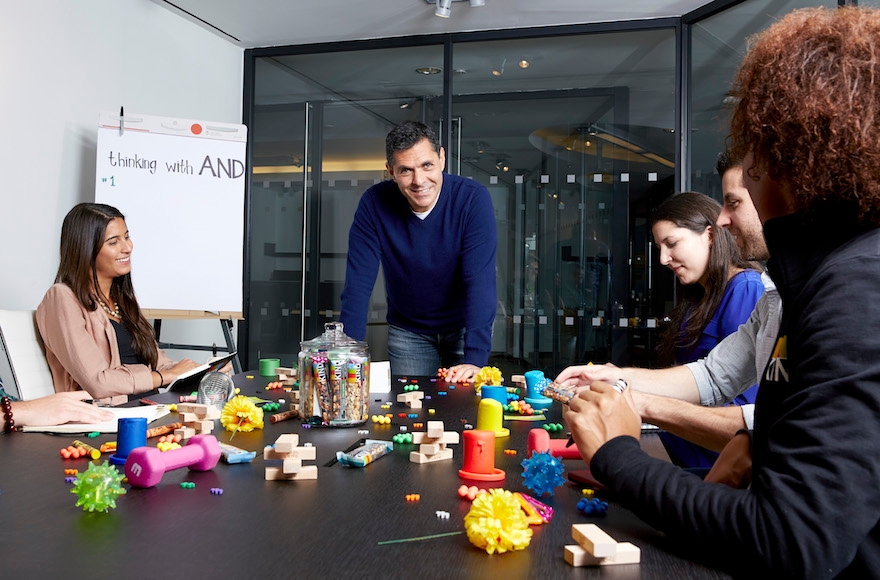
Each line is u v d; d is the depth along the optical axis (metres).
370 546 0.83
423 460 1.24
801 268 0.79
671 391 1.58
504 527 0.82
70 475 1.13
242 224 4.34
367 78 5.14
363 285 2.96
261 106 5.34
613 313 4.73
